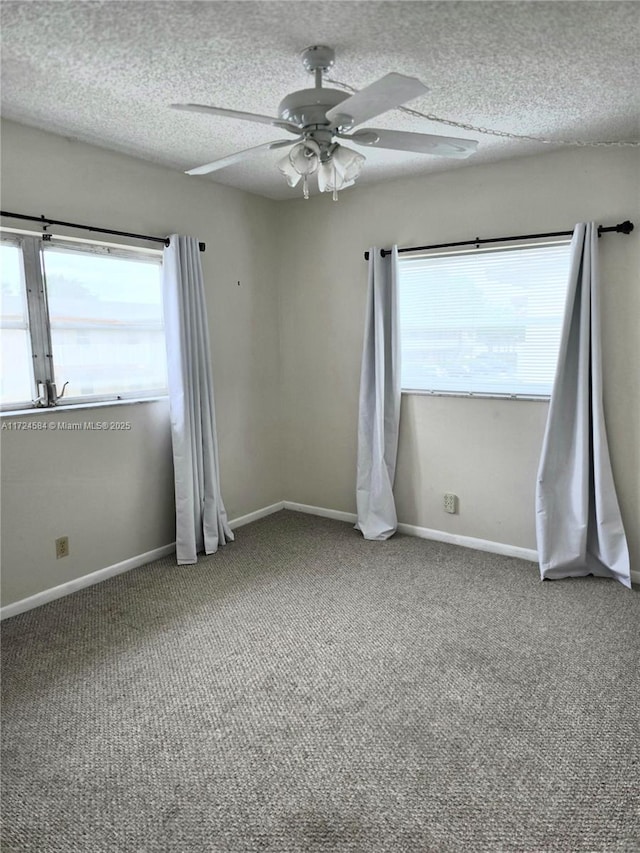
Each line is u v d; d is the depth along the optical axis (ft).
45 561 10.08
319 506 14.99
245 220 13.61
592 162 10.37
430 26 6.22
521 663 8.17
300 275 14.39
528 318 11.46
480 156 10.96
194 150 10.52
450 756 6.38
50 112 8.69
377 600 10.16
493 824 5.48
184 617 9.59
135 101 8.29
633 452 10.57
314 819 5.56
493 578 11.02
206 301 12.81
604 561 10.75
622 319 10.39
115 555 11.30
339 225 13.55
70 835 5.42
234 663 8.25
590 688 7.57
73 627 9.26
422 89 5.38
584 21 6.14
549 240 10.93
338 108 5.84
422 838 5.33
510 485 11.98
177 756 6.42
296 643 8.77
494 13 5.97
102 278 10.82
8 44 6.57
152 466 11.86
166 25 6.16
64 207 9.86
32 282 9.72
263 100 8.28
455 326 12.31
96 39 6.46
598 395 10.44
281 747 6.55
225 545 12.87
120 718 7.07
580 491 10.71
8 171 9.07
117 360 11.23
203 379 12.17
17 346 9.62
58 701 7.39
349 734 6.75
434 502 13.01
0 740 6.68
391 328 12.85
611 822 5.49
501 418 11.93
